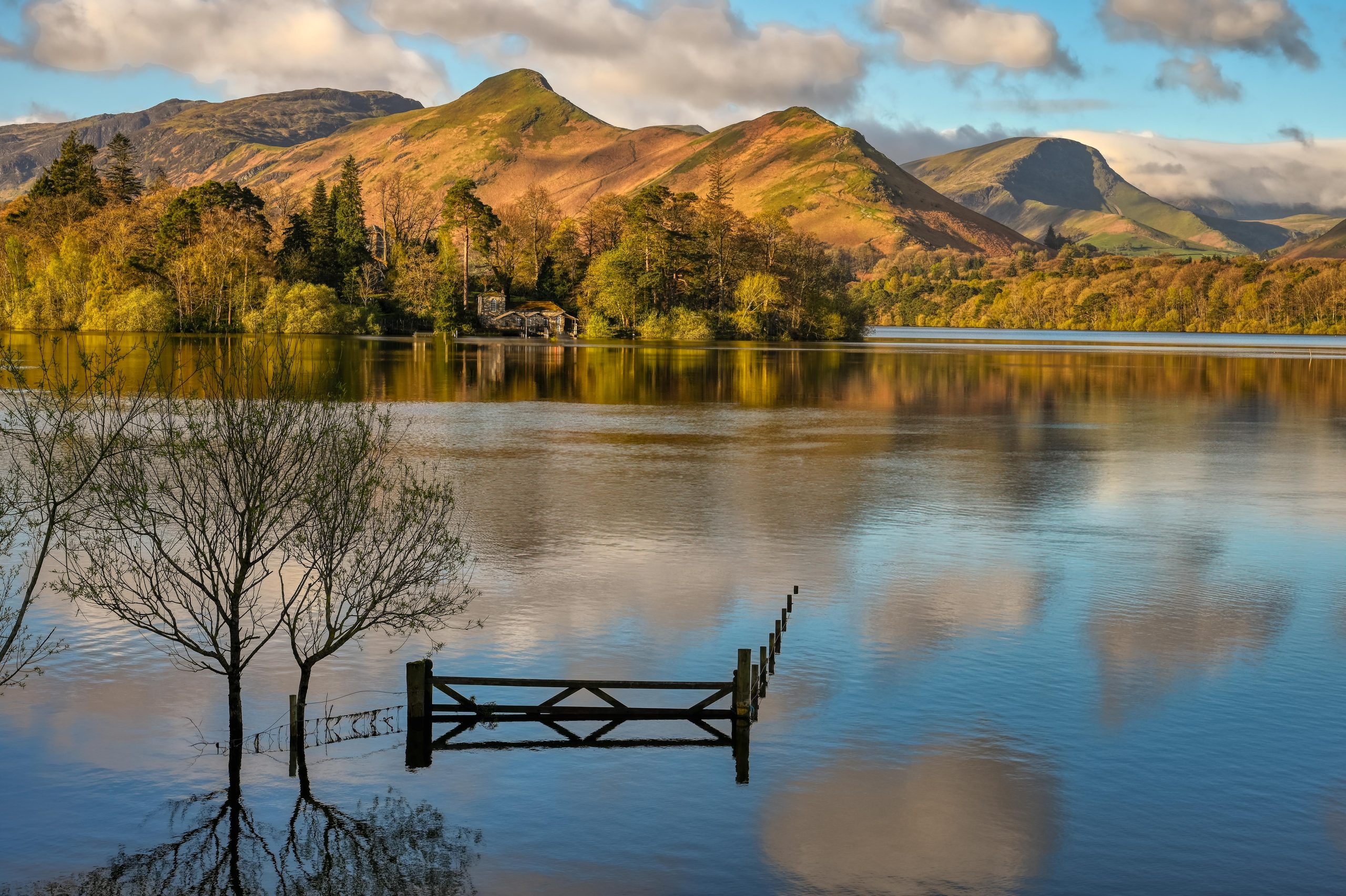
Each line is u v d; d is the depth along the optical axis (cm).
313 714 2317
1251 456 6344
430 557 2453
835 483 5225
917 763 2105
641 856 1773
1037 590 3316
